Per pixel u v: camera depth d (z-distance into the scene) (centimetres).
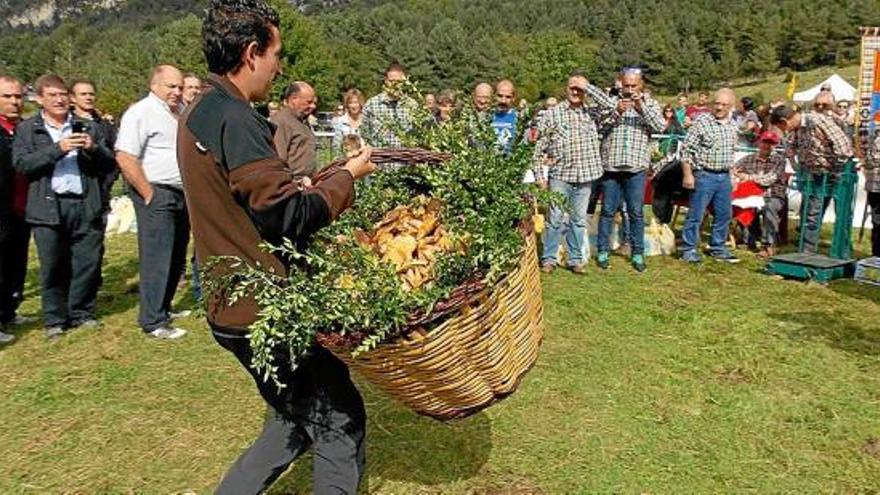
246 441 432
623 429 441
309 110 629
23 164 575
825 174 852
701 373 524
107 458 416
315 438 283
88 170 611
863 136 839
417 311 253
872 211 838
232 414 464
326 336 258
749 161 939
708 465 404
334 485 283
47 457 418
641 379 511
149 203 584
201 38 263
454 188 300
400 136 349
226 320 265
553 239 789
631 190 789
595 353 558
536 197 317
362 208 338
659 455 414
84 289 627
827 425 448
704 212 848
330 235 307
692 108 1555
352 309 249
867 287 757
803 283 771
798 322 636
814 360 547
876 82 825
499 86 769
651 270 813
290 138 616
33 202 589
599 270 808
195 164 255
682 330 612
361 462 295
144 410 471
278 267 262
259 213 248
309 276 272
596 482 386
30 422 458
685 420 454
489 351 271
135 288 781
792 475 395
